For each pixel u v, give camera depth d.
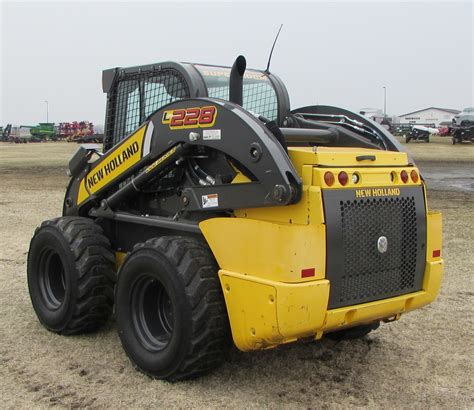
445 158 28.59
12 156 34.00
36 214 12.29
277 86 5.30
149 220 4.64
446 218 11.49
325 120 5.34
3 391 4.05
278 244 3.54
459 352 4.87
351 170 3.80
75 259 4.87
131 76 5.25
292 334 3.56
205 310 3.86
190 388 4.07
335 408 3.83
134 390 4.05
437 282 4.38
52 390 4.06
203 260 3.99
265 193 3.70
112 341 4.99
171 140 4.38
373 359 4.69
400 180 4.12
